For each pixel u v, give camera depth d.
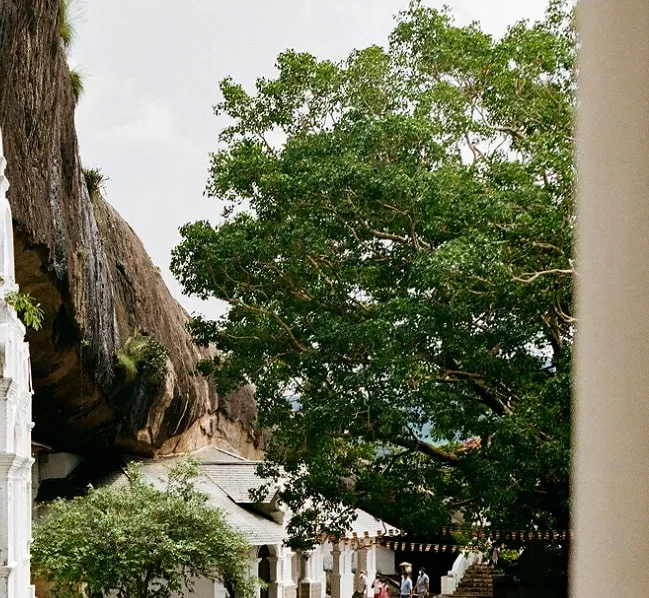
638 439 2.33
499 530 23.06
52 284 22.81
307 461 24.66
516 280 20.02
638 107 2.40
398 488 23.27
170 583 23.06
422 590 35.72
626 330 2.38
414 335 21.20
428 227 21.78
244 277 25.27
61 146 22.83
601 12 2.50
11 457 16.20
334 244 24.75
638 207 2.38
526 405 20.94
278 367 25.41
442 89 23.53
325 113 25.78
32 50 19.53
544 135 21.34
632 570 2.33
